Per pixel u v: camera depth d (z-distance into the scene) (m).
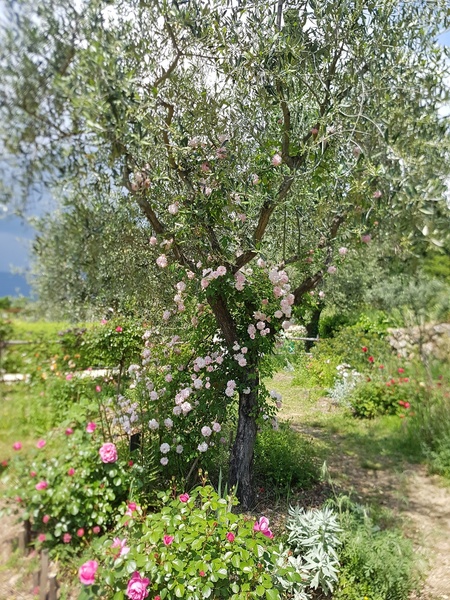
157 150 3.09
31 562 2.45
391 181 3.05
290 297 3.44
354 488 4.24
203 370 3.64
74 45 2.42
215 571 2.12
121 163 2.79
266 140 3.51
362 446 5.37
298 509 3.21
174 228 3.29
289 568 2.35
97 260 3.40
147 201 3.24
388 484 4.40
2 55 2.21
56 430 2.90
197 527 2.28
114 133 2.48
